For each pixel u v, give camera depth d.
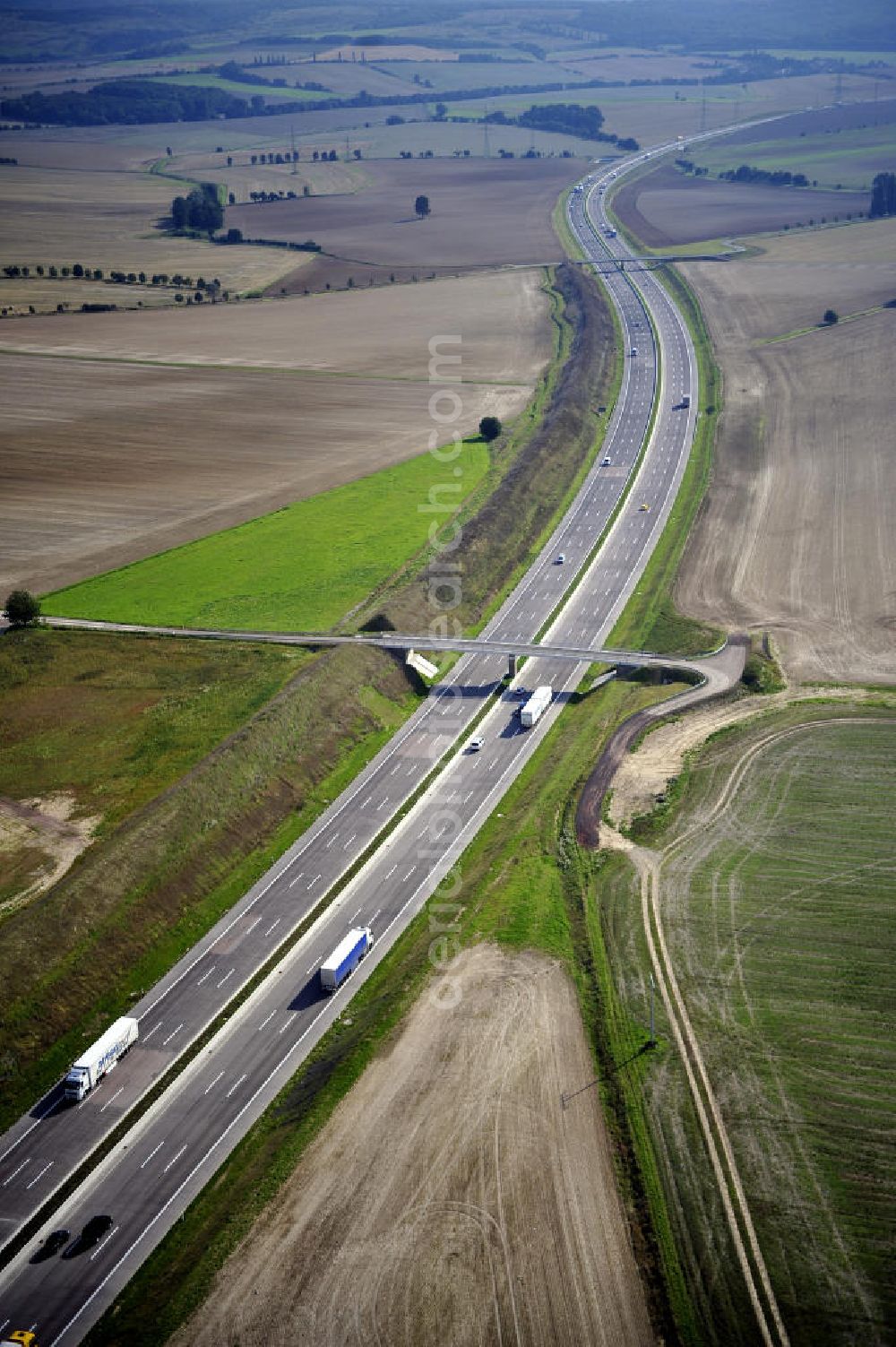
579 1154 96.94
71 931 122.06
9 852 134.12
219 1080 109.31
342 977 119.06
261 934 127.31
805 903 123.62
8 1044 111.56
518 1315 84.81
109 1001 119.06
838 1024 107.69
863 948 116.62
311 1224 92.50
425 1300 86.25
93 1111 106.75
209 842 138.00
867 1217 89.69
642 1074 104.25
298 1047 112.44
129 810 140.38
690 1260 87.81
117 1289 90.62
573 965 118.38
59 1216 97.06
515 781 151.25
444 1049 108.25
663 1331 83.25
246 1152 101.31
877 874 127.19
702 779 147.62
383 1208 93.38
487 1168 96.19
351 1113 102.12
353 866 136.50
